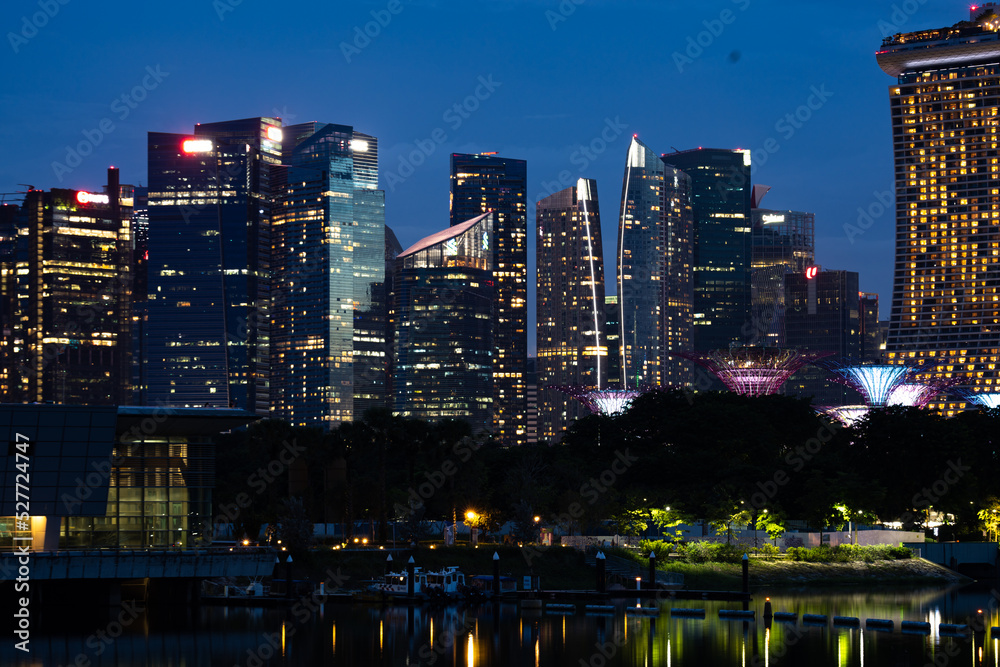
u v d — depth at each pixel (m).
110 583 133.12
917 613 142.12
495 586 142.00
